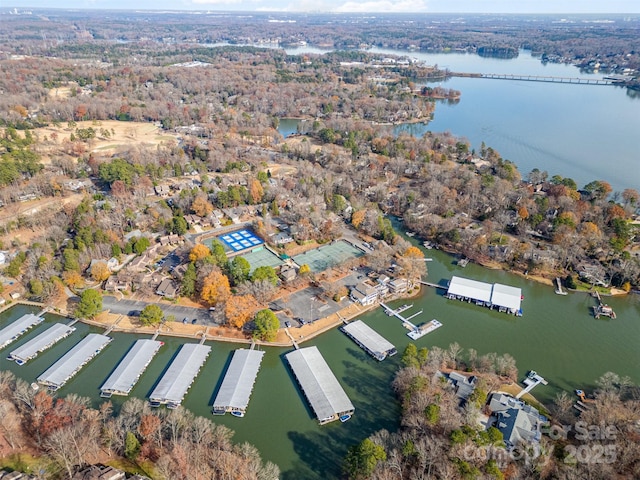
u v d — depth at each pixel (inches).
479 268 7824.8
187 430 4375.0
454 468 3784.5
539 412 4783.5
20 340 6033.5
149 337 6003.9
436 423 4303.6
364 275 7396.7
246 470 3937.0
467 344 5994.1
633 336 6195.9
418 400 4532.5
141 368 5369.1
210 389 5201.8
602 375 5482.3
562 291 7150.6
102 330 6151.6
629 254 7342.5
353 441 4569.4
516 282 7436.0
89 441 4217.5
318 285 7071.9
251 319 6200.8
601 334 6230.3
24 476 3986.2
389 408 4950.8
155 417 4298.7
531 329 6309.1
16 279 7160.4
